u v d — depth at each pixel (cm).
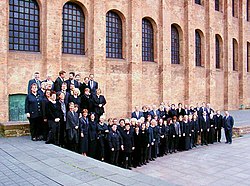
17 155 943
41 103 1176
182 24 2950
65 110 1166
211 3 3225
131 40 2436
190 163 1414
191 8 2995
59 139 1150
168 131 1617
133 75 2438
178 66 2919
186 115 1716
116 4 2380
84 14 2222
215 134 1928
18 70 1873
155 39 2705
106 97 2314
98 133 1234
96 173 741
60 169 781
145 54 2655
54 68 1992
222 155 1571
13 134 1290
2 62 1758
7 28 1803
